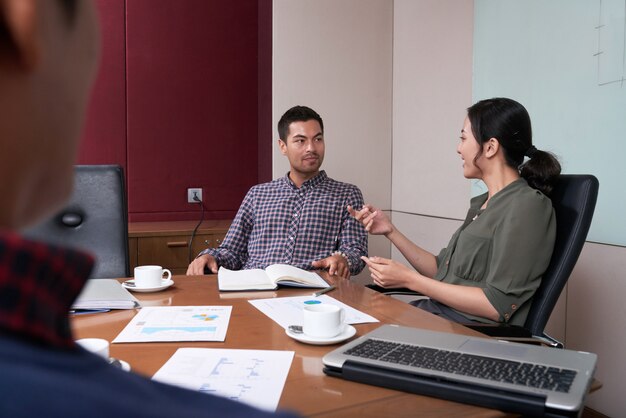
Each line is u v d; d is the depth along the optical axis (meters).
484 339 1.02
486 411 0.78
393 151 3.67
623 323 2.16
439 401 0.82
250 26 3.55
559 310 2.49
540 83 2.51
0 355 0.15
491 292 1.62
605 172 2.20
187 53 3.45
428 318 1.31
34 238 0.18
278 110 3.37
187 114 3.47
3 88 0.17
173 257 2.98
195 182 3.52
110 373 0.18
